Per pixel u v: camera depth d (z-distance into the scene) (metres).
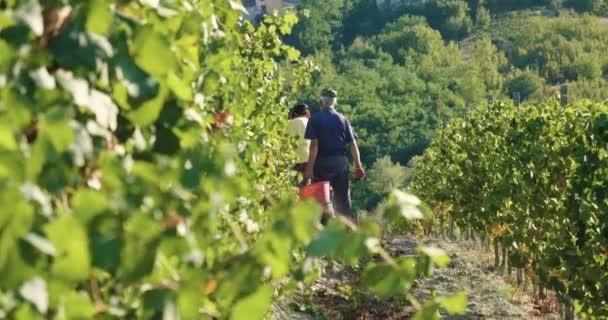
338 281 13.56
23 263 2.15
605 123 10.69
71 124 2.45
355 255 2.76
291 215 2.66
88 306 2.31
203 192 3.09
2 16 2.32
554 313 12.77
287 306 11.05
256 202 6.21
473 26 172.00
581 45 148.00
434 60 144.38
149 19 3.39
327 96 15.44
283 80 13.81
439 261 2.96
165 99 3.15
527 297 13.91
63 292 2.27
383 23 161.25
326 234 2.75
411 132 110.31
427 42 148.25
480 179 18.73
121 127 3.04
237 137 5.97
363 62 142.50
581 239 10.87
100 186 2.73
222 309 2.94
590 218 10.40
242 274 2.68
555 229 12.45
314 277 3.48
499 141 17.67
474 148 19.09
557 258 11.45
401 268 2.90
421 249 2.96
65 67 2.68
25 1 2.45
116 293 2.72
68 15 2.66
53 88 2.51
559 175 12.78
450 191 22.42
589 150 10.80
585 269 10.51
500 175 16.95
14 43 2.41
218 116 5.13
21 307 2.17
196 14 3.71
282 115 14.14
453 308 2.99
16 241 2.13
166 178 2.97
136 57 2.80
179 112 3.17
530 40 151.25
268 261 2.70
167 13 3.39
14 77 2.43
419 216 2.85
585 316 10.88
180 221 2.74
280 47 11.75
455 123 25.56
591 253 10.47
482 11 172.62
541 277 12.11
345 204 15.48
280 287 7.80
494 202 16.22
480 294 13.59
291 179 14.64
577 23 151.88
